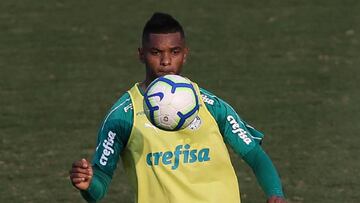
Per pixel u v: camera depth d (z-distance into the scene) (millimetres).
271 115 40125
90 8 61219
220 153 17328
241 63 49219
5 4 62719
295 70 47562
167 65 17125
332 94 43125
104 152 17250
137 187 17438
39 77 47594
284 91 43844
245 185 31719
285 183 31797
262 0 62250
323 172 32938
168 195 17156
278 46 52281
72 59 50938
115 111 17406
